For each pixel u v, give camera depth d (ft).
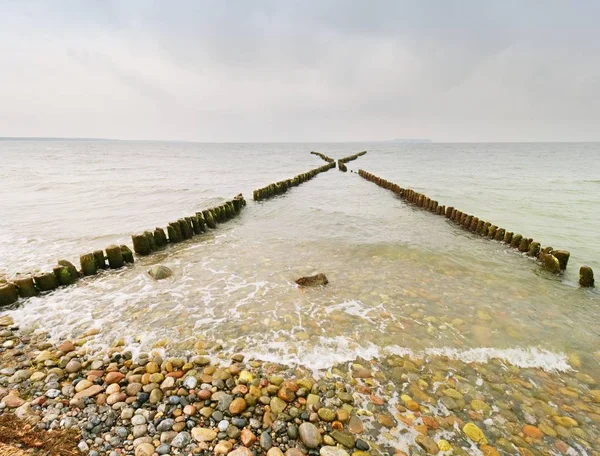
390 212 51.62
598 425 11.58
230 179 105.19
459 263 28.63
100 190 74.84
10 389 12.19
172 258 28.40
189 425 10.78
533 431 11.19
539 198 67.41
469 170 142.31
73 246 32.24
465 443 10.59
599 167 161.58
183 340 15.89
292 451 9.87
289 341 15.97
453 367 14.47
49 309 18.92
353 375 13.62
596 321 19.34
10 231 37.86
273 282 23.39
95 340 15.80
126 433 10.36
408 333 17.06
